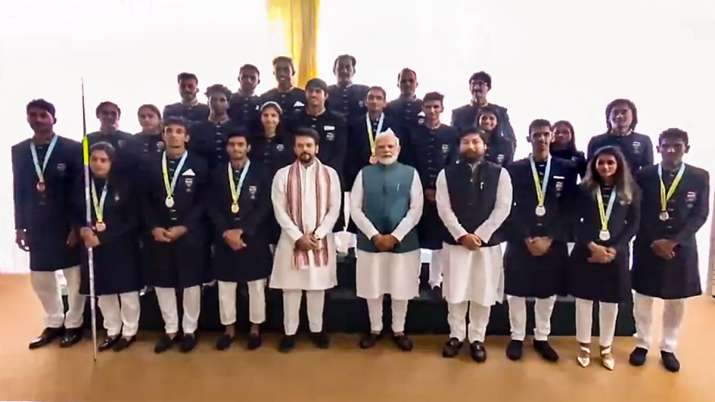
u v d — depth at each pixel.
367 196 3.57
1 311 4.29
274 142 3.89
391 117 4.07
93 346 3.62
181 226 3.54
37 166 3.60
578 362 3.47
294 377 3.28
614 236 3.28
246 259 3.57
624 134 3.71
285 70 4.22
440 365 3.44
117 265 3.54
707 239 4.72
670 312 3.41
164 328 3.92
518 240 3.46
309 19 4.79
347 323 3.91
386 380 3.25
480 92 4.13
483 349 3.54
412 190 3.56
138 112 3.91
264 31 4.84
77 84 4.49
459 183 3.43
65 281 4.02
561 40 4.74
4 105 4.73
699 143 4.65
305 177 3.55
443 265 3.55
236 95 4.28
